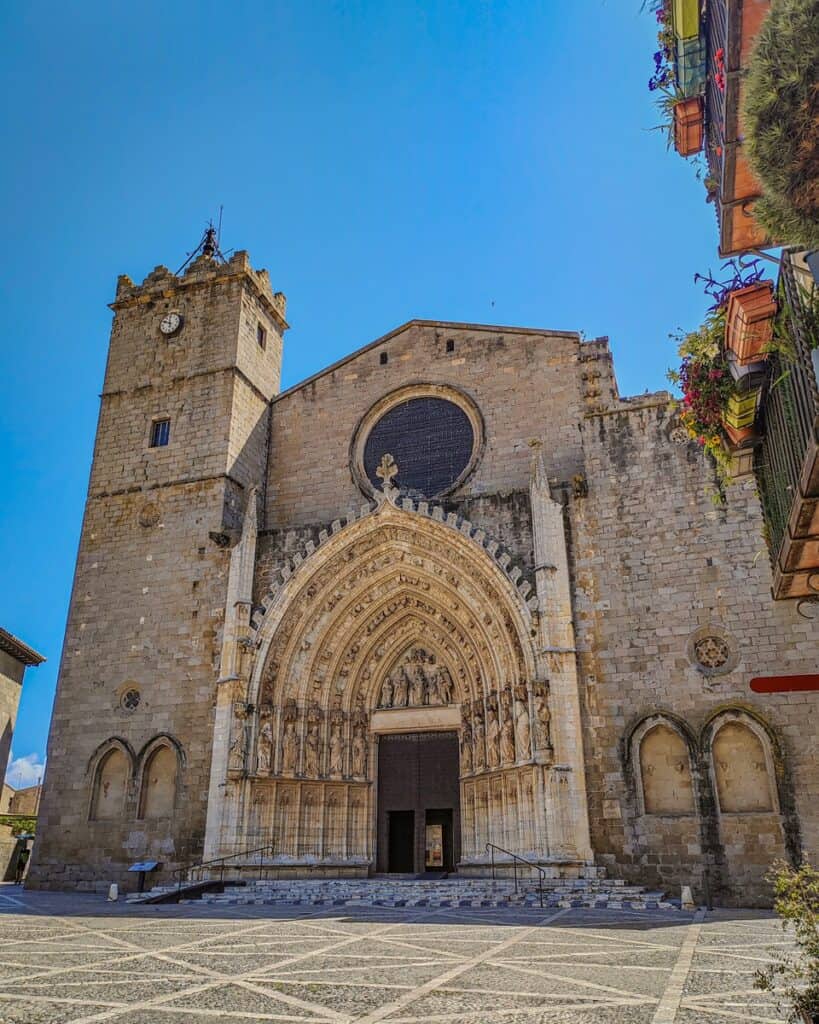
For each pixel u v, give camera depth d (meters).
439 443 34.25
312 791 29.66
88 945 13.87
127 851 29.53
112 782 31.11
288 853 28.50
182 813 29.30
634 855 24.47
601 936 14.93
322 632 31.47
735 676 25.19
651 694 25.92
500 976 10.47
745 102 7.40
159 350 38.38
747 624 25.67
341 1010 8.40
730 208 9.85
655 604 26.92
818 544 10.68
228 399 35.75
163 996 9.21
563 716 26.05
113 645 32.94
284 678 30.53
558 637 27.06
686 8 10.05
